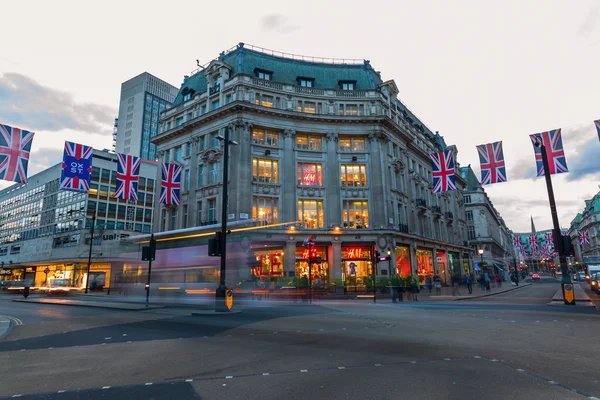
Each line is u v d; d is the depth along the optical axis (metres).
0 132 18.42
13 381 6.19
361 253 35.72
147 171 65.69
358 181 37.75
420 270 43.53
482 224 80.44
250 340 9.52
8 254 71.12
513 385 5.36
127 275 29.25
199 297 22.33
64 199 60.59
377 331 10.48
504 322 12.16
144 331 11.75
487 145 23.48
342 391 5.21
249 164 34.72
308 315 15.04
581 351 7.54
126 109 136.12
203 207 36.50
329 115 37.34
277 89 37.16
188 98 43.72
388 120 38.69
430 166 52.72
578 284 53.44
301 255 34.75
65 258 55.47
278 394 5.16
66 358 7.97
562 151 19.91
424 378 5.77
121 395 5.32
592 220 106.75
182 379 6.06
